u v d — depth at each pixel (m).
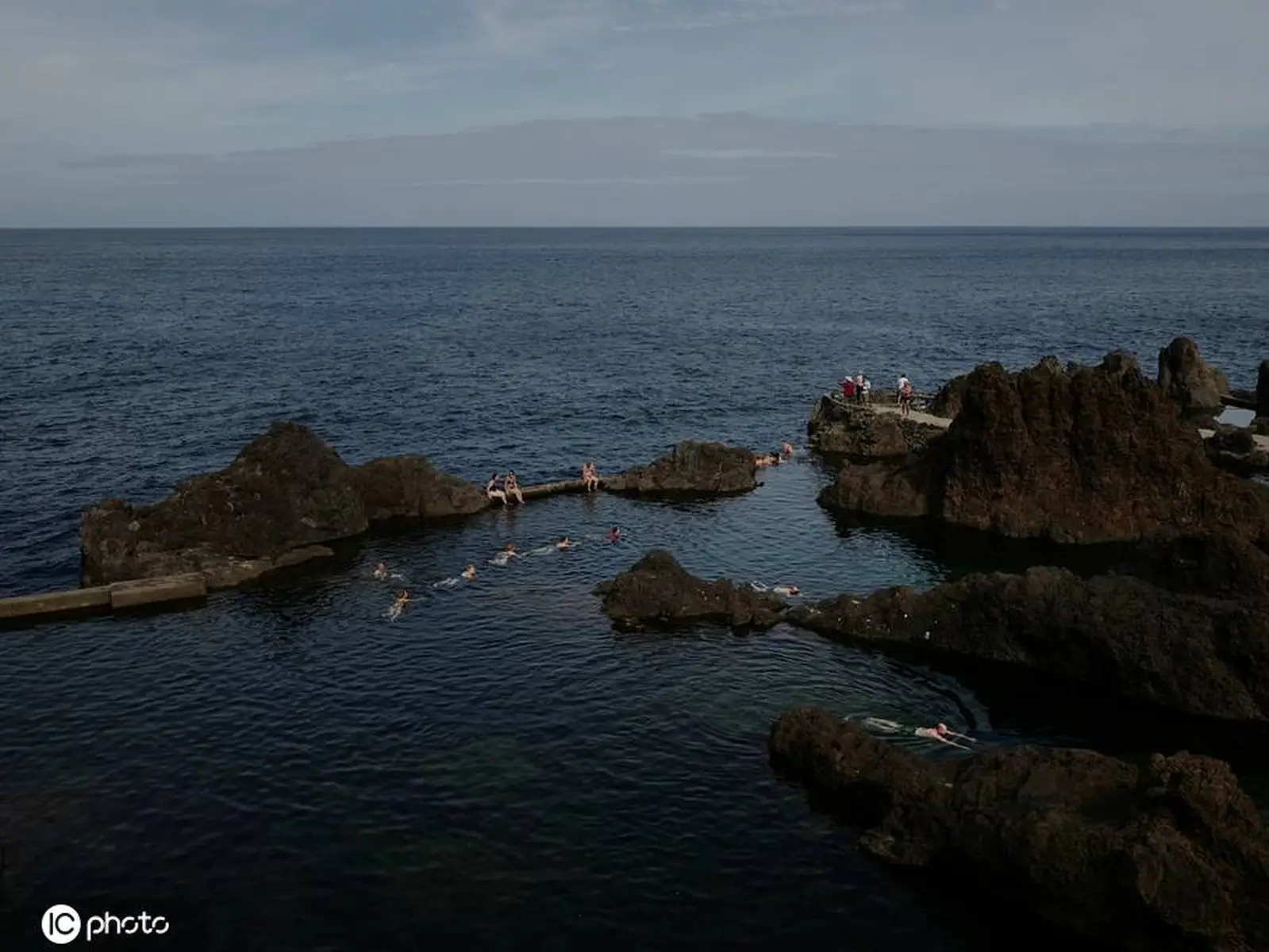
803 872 23.75
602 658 35.22
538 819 25.64
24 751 28.92
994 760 24.86
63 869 23.59
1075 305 170.12
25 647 36.31
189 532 44.94
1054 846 21.77
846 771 26.69
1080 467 49.16
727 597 39.16
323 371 98.62
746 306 172.38
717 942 21.39
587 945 21.20
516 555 46.59
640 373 101.00
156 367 98.62
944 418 68.06
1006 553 46.94
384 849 24.39
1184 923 19.75
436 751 28.94
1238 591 35.66
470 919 21.94
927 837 24.05
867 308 168.50
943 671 34.69
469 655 35.47
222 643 36.72
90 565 42.59
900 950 21.27
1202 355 109.75
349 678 33.75
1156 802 21.45
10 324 130.50
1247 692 31.25
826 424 71.81
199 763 28.28
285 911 22.20
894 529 50.56
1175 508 48.19
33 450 65.62
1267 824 25.44
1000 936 21.70
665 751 29.02
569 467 65.81
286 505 47.31
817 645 36.59
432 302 177.38
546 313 160.88
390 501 52.62
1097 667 33.47
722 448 59.69
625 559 46.03
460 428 75.69
